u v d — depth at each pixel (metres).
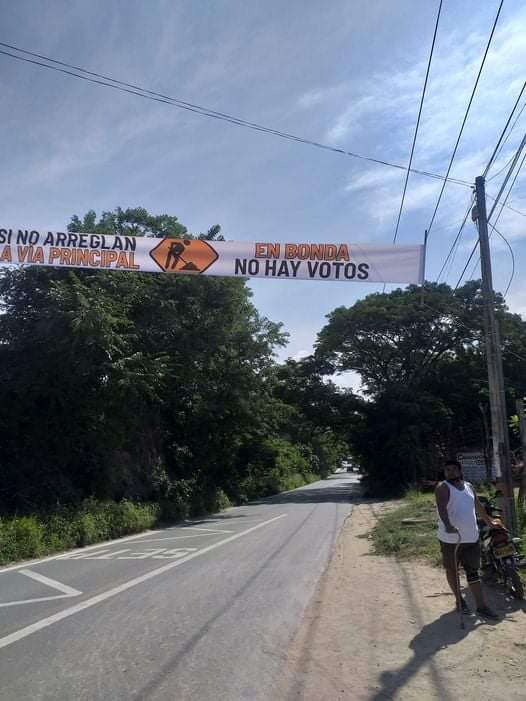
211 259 10.17
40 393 19.42
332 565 11.45
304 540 15.54
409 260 10.02
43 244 10.21
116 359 20.38
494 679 5.20
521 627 6.65
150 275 22.67
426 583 9.08
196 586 9.48
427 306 38.84
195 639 6.57
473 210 11.15
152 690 5.14
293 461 68.31
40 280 20.12
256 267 10.11
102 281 20.20
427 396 38.25
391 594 8.53
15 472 19.52
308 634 6.77
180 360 24.91
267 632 6.84
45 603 8.46
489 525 7.74
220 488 33.75
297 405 43.78
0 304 20.50
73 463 21.86
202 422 30.58
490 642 6.14
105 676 5.47
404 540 12.91
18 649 6.27
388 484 38.84
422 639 6.35
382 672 5.48
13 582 10.41
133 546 15.67
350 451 41.53
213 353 26.62
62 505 18.66
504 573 7.97
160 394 26.95
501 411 10.43
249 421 32.38
